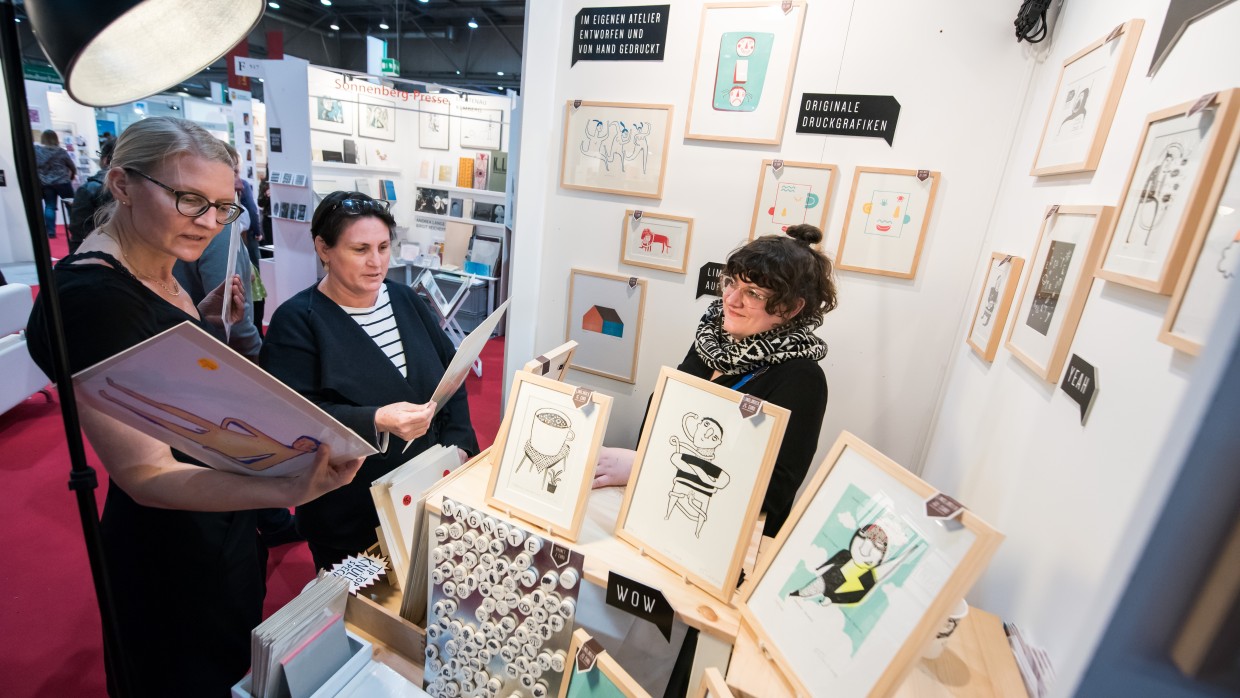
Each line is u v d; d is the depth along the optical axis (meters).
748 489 0.83
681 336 2.10
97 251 0.90
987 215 1.64
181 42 0.78
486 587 0.96
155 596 1.07
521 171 2.14
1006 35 1.53
